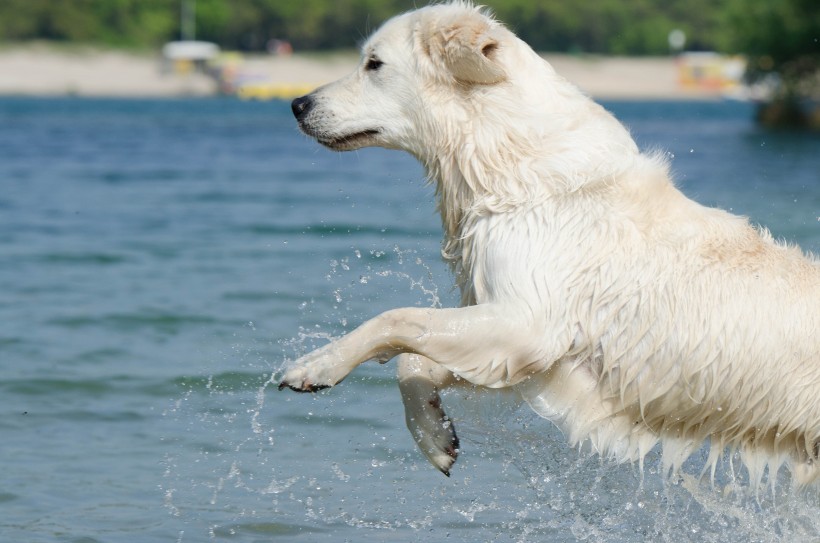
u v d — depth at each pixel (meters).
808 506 9.38
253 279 17.91
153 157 42.47
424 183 9.73
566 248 8.77
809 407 8.80
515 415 10.48
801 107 79.94
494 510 10.02
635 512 9.96
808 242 20.14
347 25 180.25
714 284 8.74
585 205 8.85
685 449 9.24
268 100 135.62
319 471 10.71
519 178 8.89
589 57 184.38
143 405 12.22
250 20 181.88
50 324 15.17
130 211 25.92
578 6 178.88
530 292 8.70
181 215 25.34
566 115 9.04
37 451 10.88
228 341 14.34
